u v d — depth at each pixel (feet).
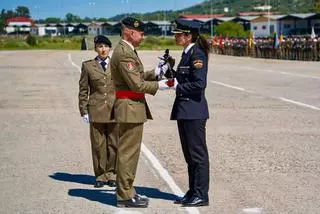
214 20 377.91
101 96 27.76
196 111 23.72
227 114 53.42
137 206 24.66
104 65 28.04
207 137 41.68
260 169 31.63
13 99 66.44
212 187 27.89
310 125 46.91
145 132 44.11
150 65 126.31
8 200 26.07
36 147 38.52
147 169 31.94
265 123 48.06
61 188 28.17
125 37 23.68
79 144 39.58
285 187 27.86
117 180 24.64
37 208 24.86
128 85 23.32
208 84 84.33
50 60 160.15
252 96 68.18
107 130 28.22
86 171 31.76
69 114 54.24
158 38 368.68
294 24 304.09
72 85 84.12
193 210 24.21
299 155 35.27
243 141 40.04
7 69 120.47
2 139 41.57
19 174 31.04
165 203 25.36
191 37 23.59
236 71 112.78
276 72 107.76
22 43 337.52
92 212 24.21
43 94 71.77
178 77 23.80
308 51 156.25
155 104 61.98
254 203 25.20
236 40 215.10
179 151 36.76
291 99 64.64
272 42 178.91
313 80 88.38
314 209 24.31
